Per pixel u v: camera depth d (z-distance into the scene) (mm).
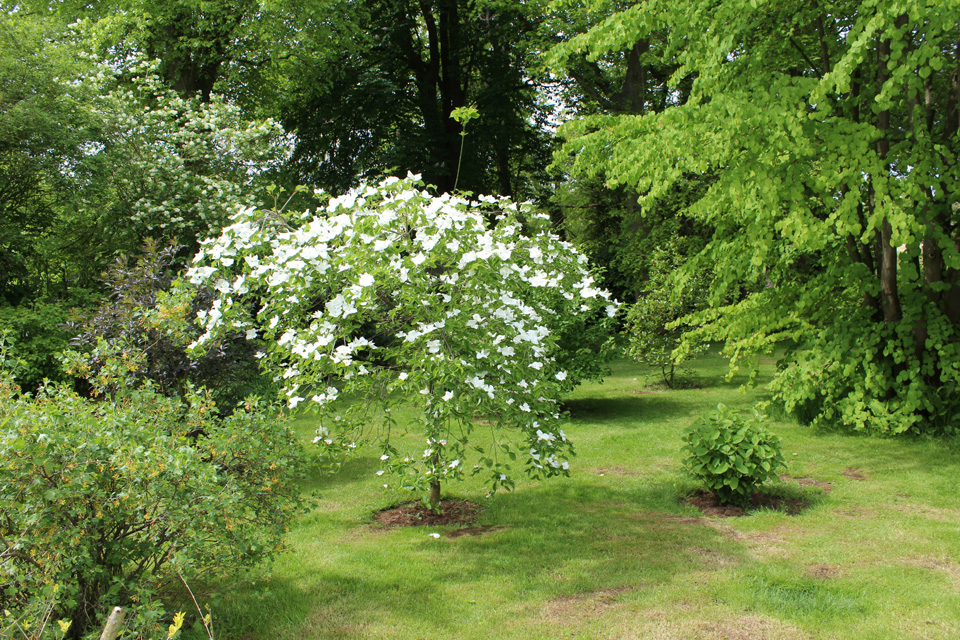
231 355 6203
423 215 4320
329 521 5156
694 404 10117
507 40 17344
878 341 7312
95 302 9680
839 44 7270
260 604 3615
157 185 11172
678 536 4621
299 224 5012
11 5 11047
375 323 4945
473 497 5730
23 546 2691
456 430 8359
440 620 3430
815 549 4289
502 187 19891
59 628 2623
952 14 5215
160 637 3043
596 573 4004
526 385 4402
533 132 19922
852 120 7137
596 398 11070
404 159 16359
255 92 17328
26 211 10672
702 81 6602
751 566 4035
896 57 5645
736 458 5062
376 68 17234
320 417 4668
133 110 11555
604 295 5137
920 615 3357
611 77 19078
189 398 3711
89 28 12672
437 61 18328
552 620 3404
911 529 4602
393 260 4109
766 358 14625
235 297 5656
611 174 7129
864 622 3301
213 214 11141
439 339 4160
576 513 5219
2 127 9094
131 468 2799
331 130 16891
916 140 6523
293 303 4445
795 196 6102
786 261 8133
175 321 4660
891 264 7203
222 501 3059
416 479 4438
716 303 7707
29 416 2826
